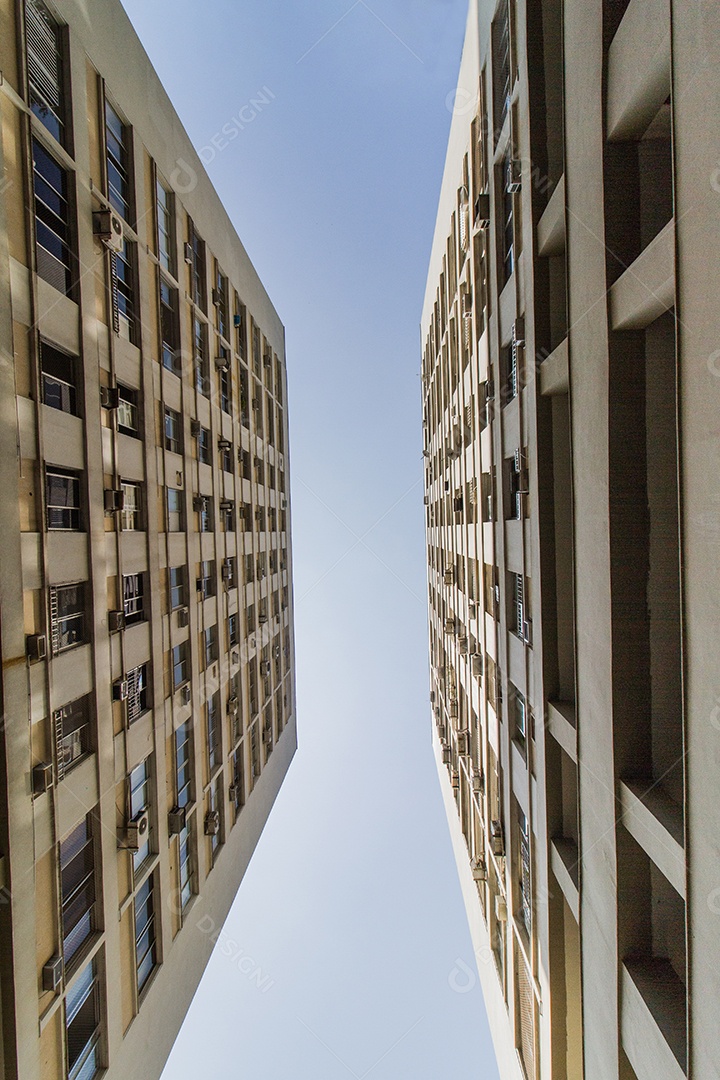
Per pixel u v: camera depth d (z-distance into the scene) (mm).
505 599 15469
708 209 5832
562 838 11945
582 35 9133
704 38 5738
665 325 8406
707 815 6113
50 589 10031
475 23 17125
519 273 13344
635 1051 8094
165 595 15266
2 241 8695
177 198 16641
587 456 9438
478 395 18531
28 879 8883
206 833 17547
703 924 6191
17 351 9312
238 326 24562
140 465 13852
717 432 5832
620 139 8422
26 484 9453
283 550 34781
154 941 13852
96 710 11320
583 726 9891
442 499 30047
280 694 32312
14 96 9242
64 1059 9688
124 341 13086
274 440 32438
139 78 13992
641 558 8578
